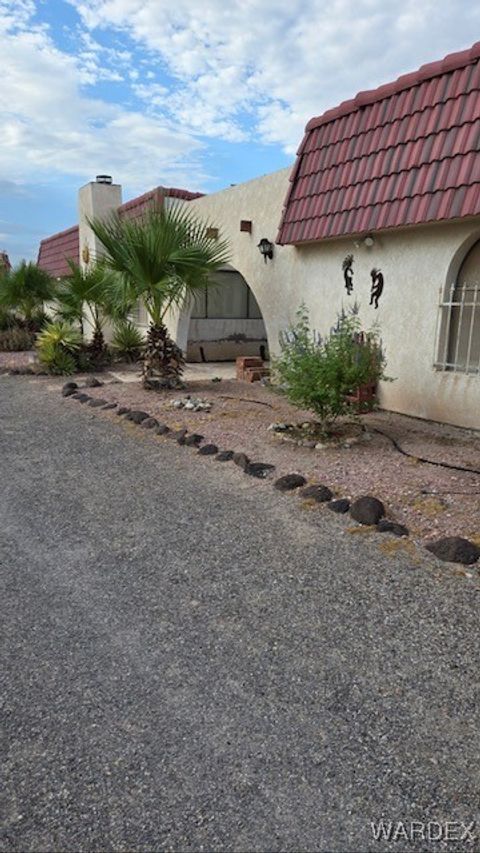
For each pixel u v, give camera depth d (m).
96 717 2.42
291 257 9.70
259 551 3.94
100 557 3.91
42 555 3.96
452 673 2.68
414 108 7.13
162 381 9.91
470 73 6.51
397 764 2.17
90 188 17.06
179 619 3.15
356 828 1.92
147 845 1.86
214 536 4.19
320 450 6.15
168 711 2.45
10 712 2.45
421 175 6.78
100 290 11.76
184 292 10.50
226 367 13.39
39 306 18.56
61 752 2.24
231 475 5.54
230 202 11.25
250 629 3.04
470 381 6.89
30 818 1.96
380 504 4.45
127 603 3.32
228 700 2.52
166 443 6.72
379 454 6.00
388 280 7.80
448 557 3.74
